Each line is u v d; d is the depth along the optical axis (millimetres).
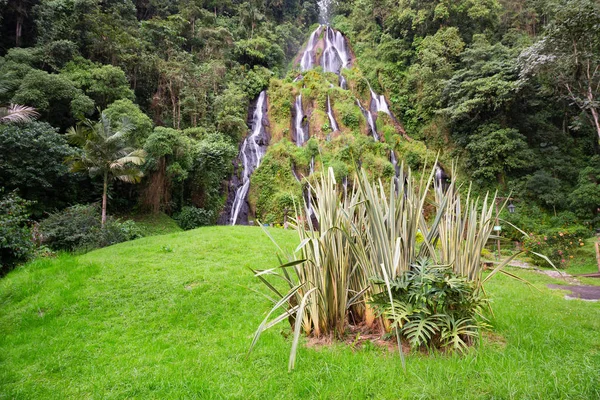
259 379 2057
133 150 10164
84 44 16688
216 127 18906
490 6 22031
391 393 1696
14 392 2201
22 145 9289
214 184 16312
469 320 2238
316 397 1750
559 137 18500
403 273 2375
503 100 16688
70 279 4445
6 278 4824
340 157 17344
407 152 19078
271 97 22359
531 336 2553
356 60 28125
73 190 11133
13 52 13469
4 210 6480
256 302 3916
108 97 14602
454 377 1789
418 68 21859
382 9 28062
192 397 1894
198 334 3205
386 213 2566
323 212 2592
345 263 2570
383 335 2307
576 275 8500
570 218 14594
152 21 21219
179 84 18375
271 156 18344
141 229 10797
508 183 16734
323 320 2533
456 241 2545
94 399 2045
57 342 3074
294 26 33906
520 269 8367
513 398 1566
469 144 18000
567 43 12273
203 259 5582
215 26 26062
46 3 15906
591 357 2139
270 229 8453
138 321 3518
